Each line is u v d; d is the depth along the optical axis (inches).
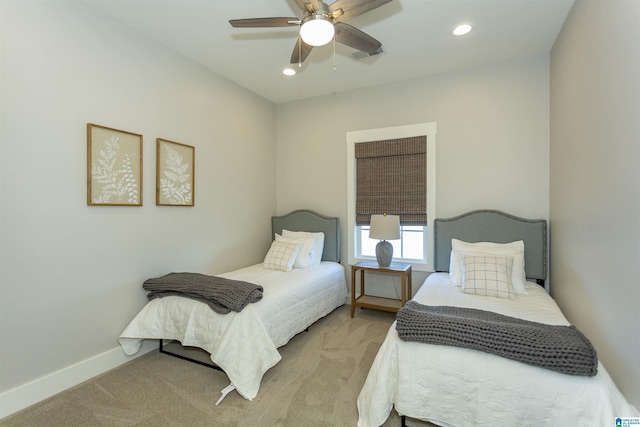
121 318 96.6
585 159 78.4
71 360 84.0
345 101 155.6
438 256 132.3
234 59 121.1
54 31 80.0
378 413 64.9
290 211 171.5
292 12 92.3
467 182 130.3
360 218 153.5
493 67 125.3
